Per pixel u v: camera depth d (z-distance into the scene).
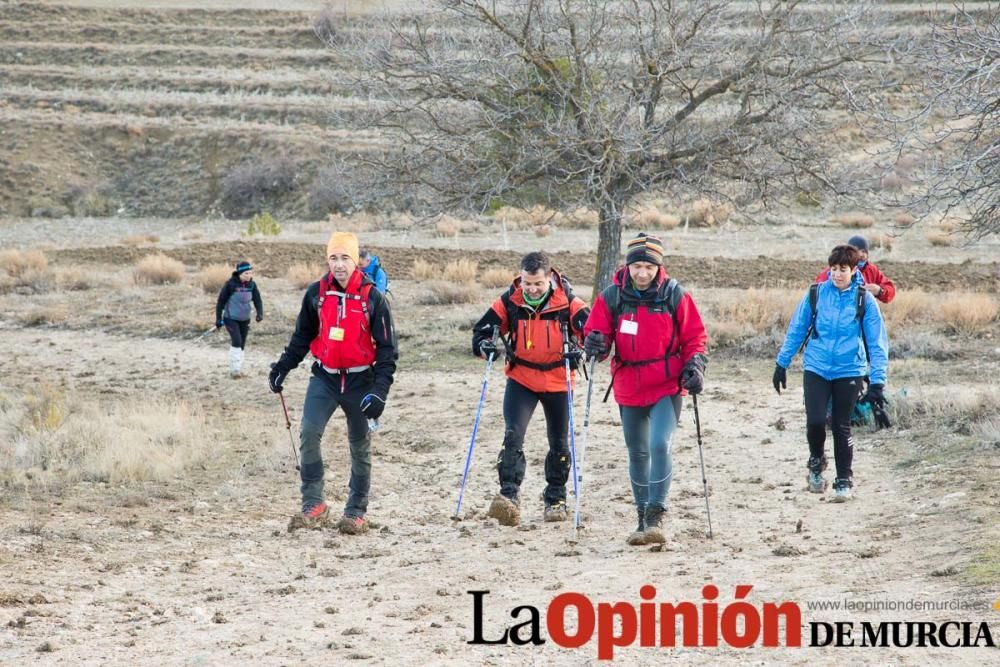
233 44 104.94
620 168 27.72
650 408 10.54
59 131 83.62
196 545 11.41
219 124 84.81
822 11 28.34
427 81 29.84
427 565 10.23
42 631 8.11
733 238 47.41
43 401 18.53
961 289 31.59
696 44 28.53
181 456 16.06
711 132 28.80
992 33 15.58
